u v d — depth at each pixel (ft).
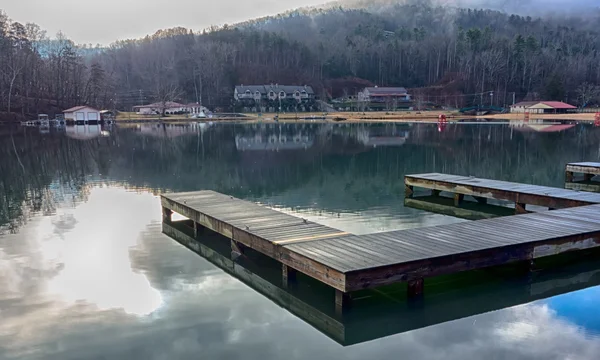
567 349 17.58
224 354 17.46
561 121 171.42
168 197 37.01
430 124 165.68
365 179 55.98
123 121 214.07
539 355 17.17
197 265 26.76
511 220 28.14
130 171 63.16
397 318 20.15
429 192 48.03
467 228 26.18
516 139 102.32
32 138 117.50
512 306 21.24
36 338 18.66
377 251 21.86
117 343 18.26
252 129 152.35
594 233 25.36
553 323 19.66
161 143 103.19
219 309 21.22
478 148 86.33
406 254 21.36
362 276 19.39
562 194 36.58
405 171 61.77
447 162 69.56
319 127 159.12
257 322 19.98
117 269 26.18
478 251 22.00
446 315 20.38
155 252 29.12
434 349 17.75
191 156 79.05
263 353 17.52
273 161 72.13
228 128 159.12
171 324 19.80
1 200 44.88
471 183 42.34
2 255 28.58
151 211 40.22
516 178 55.62
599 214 29.60
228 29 464.65
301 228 26.68
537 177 56.34
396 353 17.52
